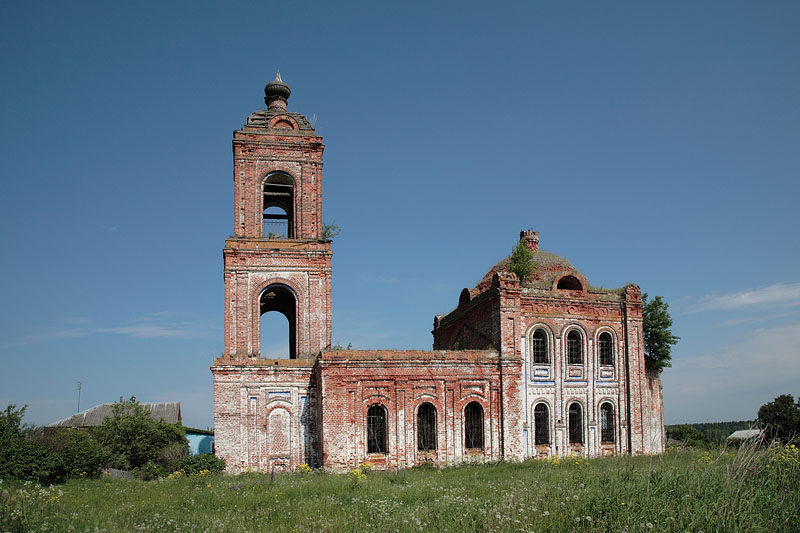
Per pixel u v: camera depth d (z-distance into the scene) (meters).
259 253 39.72
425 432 37.66
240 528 17.53
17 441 36.19
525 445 40.50
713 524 13.14
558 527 13.94
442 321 50.94
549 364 42.19
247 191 40.69
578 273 45.53
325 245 40.47
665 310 50.03
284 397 38.12
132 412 55.31
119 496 26.14
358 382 36.69
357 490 24.50
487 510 16.59
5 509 17.44
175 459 43.44
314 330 39.69
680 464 19.42
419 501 21.08
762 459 16.61
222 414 37.22
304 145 41.62
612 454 42.56
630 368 43.88
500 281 40.78
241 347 38.66
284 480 28.97
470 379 38.62
